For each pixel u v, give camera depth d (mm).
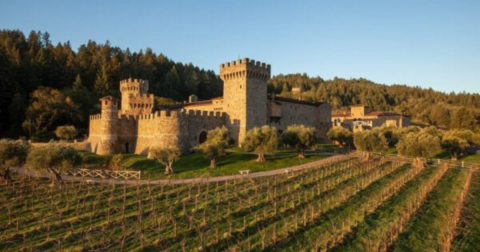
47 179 48375
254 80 82938
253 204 35688
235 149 75125
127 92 106125
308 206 35594
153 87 162000
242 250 25578
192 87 177000
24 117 102625
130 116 79438
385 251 25812
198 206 35094
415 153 58250
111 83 141000
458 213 32844
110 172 51469
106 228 29500
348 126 124062
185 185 43750
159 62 184125
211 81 195125
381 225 31156
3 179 46562
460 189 44188
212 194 39469
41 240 27406
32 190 40844
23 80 116875
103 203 36375
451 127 134125
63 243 26719
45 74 128250
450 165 60500
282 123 95500
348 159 64312
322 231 29453
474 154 75750
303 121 104500
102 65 143375
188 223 30562
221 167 55750
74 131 95188
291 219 31844
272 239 27312
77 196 38625
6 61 112625
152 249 25734
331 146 90250
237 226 30141
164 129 69875
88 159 62719
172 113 69375
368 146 64250
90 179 48031
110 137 74375
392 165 57438
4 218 32156
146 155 72188
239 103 81312
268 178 46469
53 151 43906
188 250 25484
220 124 83250
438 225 31703
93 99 124875
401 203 37969
